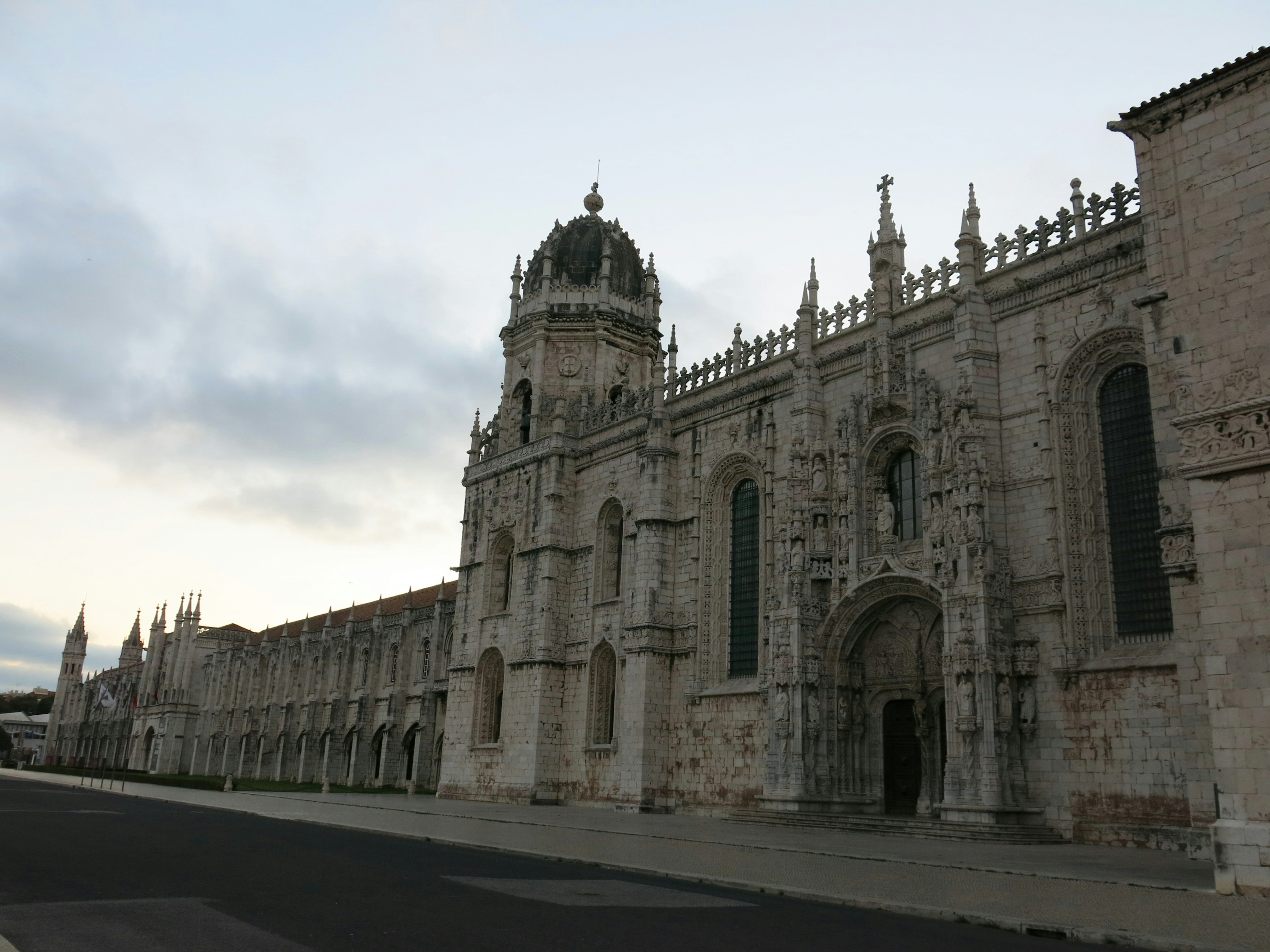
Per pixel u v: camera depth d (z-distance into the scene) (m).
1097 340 38.88
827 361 50.25
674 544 57.00
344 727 105.38
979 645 38.56
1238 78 25.80
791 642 46.38
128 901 16.89
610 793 55.97
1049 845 34.91
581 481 65.44
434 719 88.69
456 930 15.02
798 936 15.64
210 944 13.41
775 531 51.00
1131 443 37.78
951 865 26.55
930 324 45.38
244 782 97.62
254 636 152.62
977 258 43.88
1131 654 35.97
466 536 72.88
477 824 39.66
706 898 19.80
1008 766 37.59
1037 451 39.97
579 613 62.50
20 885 18.75
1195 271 25.83
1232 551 23.83
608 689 60.06
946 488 41.53
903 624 45.69
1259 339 24.25
